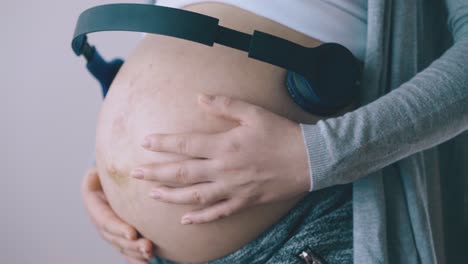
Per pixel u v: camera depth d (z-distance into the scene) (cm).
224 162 52
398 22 60
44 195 134
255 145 52
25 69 128
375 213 56
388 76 61
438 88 52
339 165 51
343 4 62
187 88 60
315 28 61
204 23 52
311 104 57
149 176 56
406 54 61
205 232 61
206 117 59
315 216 59
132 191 64
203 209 56
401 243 58
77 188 135
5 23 126
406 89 53
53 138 132
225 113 54
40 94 129
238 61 60
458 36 59
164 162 57
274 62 54
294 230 61
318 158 50
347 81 57
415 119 51
